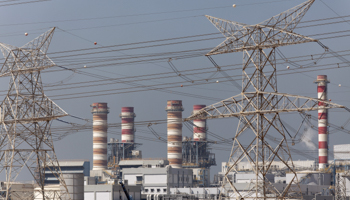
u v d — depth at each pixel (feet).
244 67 565.94
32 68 652.48
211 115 574.15
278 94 542.16
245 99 561.43
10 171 638.53
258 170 554.87
